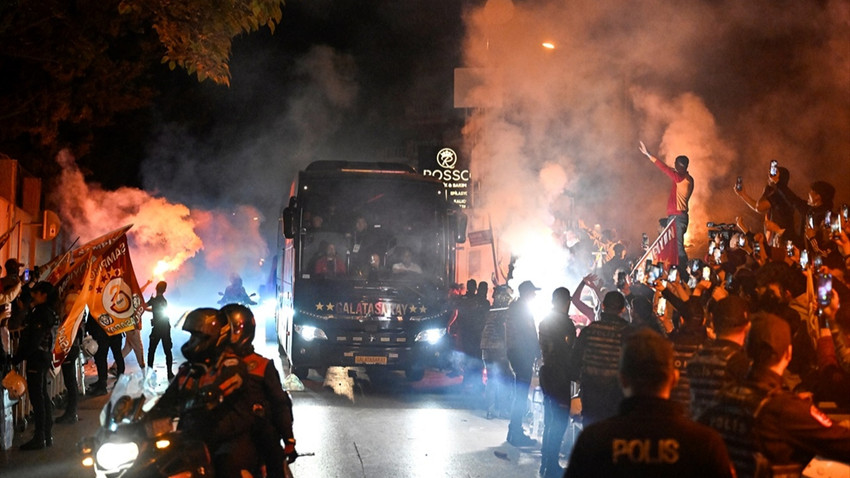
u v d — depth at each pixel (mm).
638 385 3809
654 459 3654
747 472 4289
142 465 5488
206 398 5773
